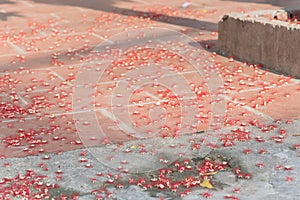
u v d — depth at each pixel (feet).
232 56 32.68
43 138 22.53
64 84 29.30
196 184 18.45
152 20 43.11
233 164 19.63
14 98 27.37
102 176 18.97
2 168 19.65
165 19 43.24
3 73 31.45
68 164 19.81
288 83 28.09
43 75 30.94
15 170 19.52
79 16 45.65
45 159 20.25
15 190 18.22
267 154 20.18
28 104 26.53
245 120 23.56
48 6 50.24
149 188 18.29
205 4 48.32
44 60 33.83
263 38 30.40
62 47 36.60
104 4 50.16
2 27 42.65
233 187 18.26
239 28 31.91
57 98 27.25
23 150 21.44
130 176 18.98
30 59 34.17
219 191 18.06
